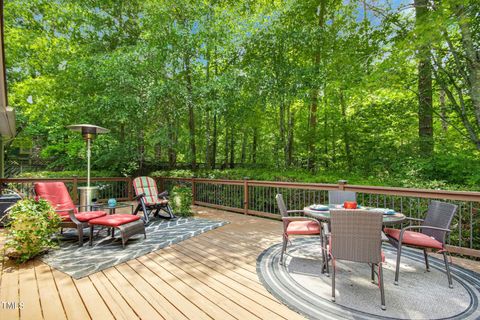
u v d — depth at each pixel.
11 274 2.71
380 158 6.73
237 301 2.19
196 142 10.38
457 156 5.15
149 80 7.55
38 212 3.20
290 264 3.03
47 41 9.02
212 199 7.32
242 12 8.68
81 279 2.61
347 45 6.50
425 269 2.90
